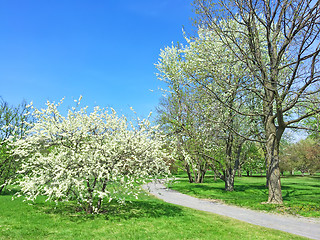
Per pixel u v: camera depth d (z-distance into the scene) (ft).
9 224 29.50
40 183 33.47
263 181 126.21
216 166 76.54
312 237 30.04
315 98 45.80
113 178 34.65
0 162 56.59
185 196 69.87
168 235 28.71
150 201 54.03
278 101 48.88
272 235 30.27
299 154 174.29
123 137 38.78
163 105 78.18
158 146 40.50
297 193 73.77
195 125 63.31
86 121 39.50
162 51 79.30
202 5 49.93
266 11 49.14
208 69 53.42
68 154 36.83
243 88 53.47
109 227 30.58
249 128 74.08
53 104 37.73
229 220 37.99
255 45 53.31
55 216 34.73
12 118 59.57
